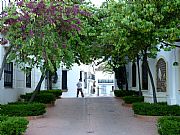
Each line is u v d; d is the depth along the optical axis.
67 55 12.22
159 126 10.27
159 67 18.02
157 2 9.78
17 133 9.20
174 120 10.01
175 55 15.49
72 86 36.72
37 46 10.59
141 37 10.41
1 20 10.52
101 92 59.50
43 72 14.52
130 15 9.96
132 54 14.18
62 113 16.28
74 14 10.86
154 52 11.32
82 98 26.97
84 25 12.80
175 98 15.53
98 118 14.41
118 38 11.03
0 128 8.96
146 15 9.80
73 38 12.37
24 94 20.95
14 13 10.41
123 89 27.83
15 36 10.59
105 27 14.45
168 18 10.02
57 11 10.48
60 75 35.19
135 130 11.39
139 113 14.31
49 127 11.95
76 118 14.41
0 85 16.52
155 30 9.93
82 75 42.41
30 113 13.94
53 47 10.76
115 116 15.09
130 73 27.03
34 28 10.45
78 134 10.64
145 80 20.50
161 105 14.16
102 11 16.58
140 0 10.09
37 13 10.38
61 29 10.95
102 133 10.82
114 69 27.89
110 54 17.94
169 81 16.08
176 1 9.30
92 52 17.77
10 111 13.68
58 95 26.11
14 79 19.05
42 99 19.03
